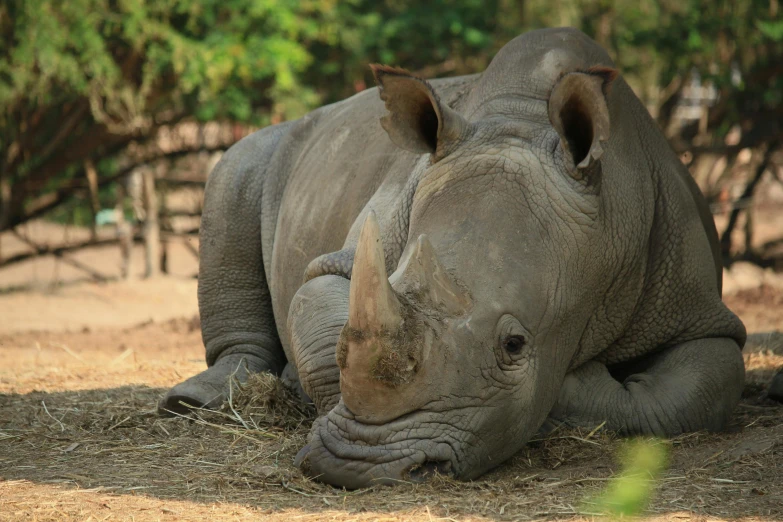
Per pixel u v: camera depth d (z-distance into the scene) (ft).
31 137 125.90
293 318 37.47
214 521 27.58
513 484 30.27
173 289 122.42
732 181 156.66
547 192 32.55
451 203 32.32
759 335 64.39
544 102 35.27
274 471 32.50
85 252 176.24
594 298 34.91
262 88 132.05
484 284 30.60
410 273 29.86
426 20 134.92
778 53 138.10
